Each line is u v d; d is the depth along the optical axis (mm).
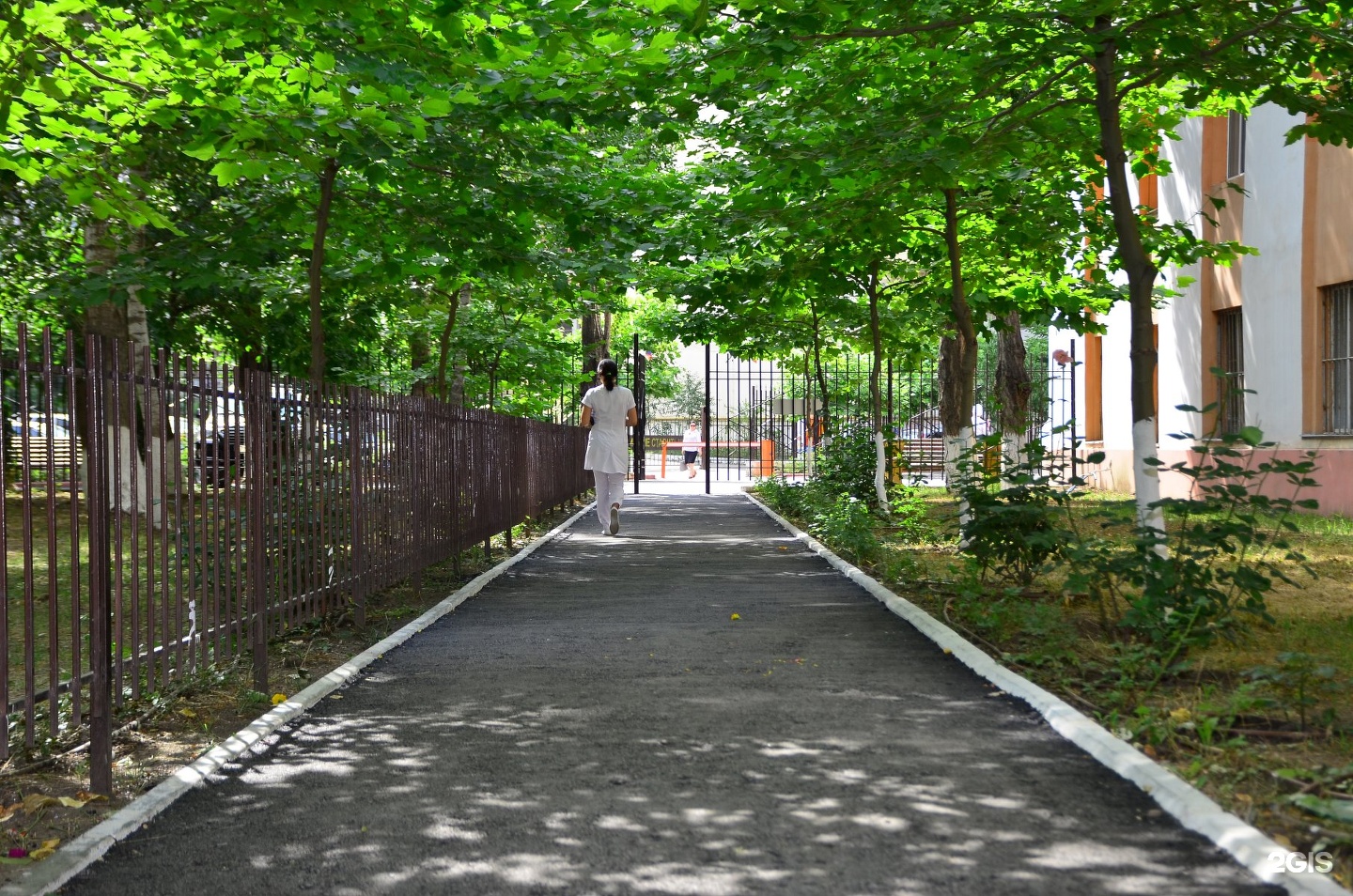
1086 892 3502
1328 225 15711
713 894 3549
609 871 3766
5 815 4477
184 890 3697
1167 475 21109
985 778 4770
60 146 8555
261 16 7312
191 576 5875
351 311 17312
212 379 6176
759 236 11906
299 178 9953
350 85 8297
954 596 9961
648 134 11586
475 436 12984
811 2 7406
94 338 4941
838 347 24312
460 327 18812
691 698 6402
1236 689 5797
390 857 3939
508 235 10648
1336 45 8500
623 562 14000
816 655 7699
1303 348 16281
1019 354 22625
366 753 5340
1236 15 8383
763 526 19344
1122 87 9008
